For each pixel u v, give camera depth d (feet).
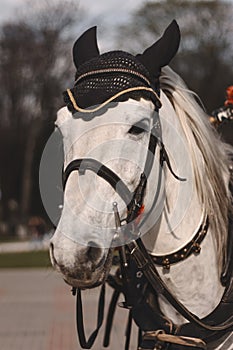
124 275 13.05
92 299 52.01
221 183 13.69
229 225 13.82
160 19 143.95
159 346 13.15
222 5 151.12
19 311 48.60
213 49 153.69
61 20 180.04
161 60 12.84
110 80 11.80
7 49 185.37
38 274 80.43
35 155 194.70
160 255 13.06
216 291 13.38
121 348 32.73
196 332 13.12
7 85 190.39
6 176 213.46
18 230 194.08
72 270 10.72
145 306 13.51
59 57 180.24
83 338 13.02
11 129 200.95
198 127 13.56
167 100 13.21
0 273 83.15
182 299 13.26
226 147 14.80
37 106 186.19
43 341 36.55
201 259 13.16
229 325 13.28
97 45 13.57
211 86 154.81
